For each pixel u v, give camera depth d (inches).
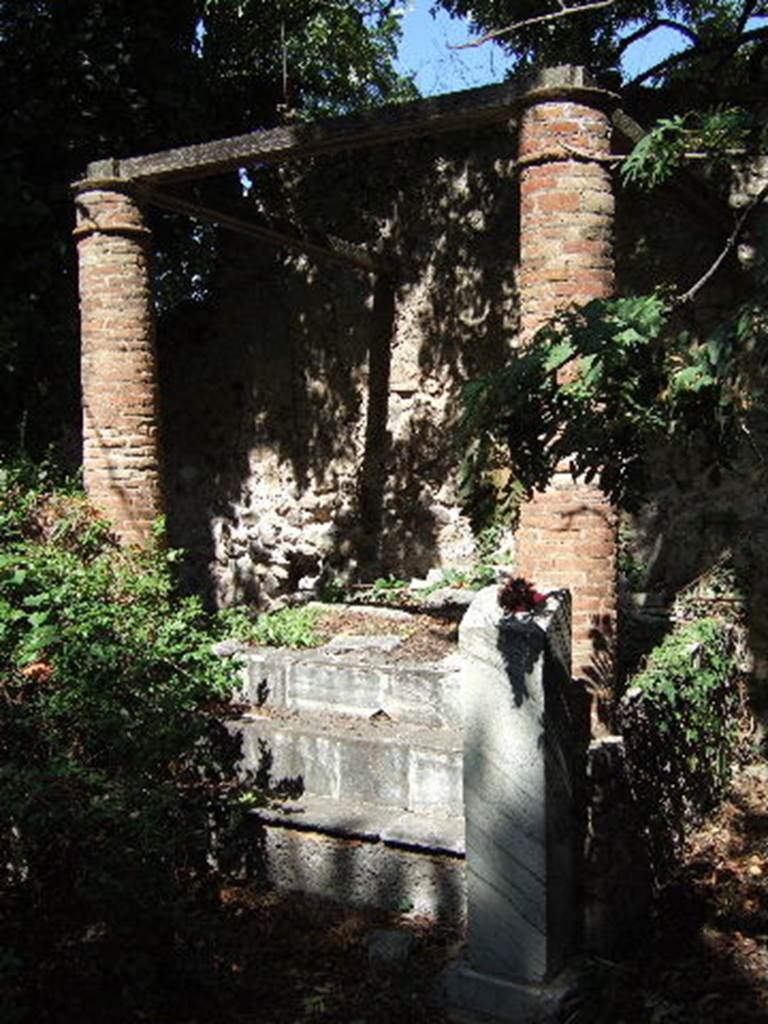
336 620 250.8
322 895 179.5
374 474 325.4
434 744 179.8
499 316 300.4
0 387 328.8
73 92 316.2
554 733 150.2
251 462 348.5
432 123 198.8
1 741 168.6
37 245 323.3
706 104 261.7
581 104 178.2
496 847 150.7
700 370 123.2
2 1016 122.3
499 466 140.9
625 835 170.4
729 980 158.2
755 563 255.8
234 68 368.2
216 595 357.4
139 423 251.6
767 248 115.6
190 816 185.5
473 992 150.8
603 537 179.2
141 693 188.2
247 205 309.7
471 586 283.9
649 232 268.8
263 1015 148.3
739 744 247.8
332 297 329.4
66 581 208.2
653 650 220.2
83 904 150.5
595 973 154.6
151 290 254.2
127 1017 144.0
